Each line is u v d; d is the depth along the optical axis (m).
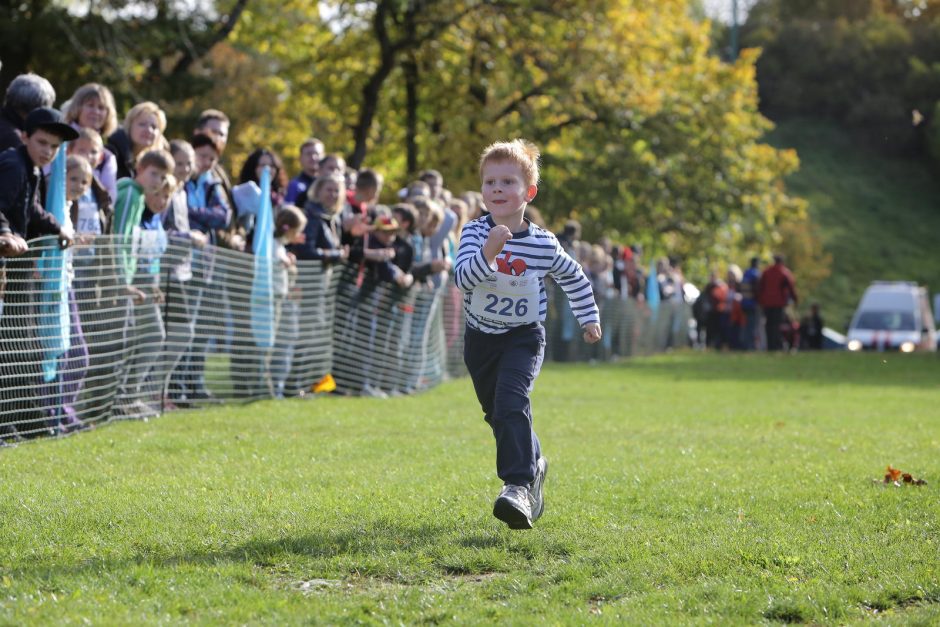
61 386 16.70
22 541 10.25
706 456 16.81
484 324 11.26
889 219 154.12
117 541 10.36
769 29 178.00
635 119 64.62
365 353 25.86
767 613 8.59
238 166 58.06
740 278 68.06
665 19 67.19
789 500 13.01
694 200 67.75
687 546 10.55
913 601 9.04
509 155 11.00
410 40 55.06
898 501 12.98
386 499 12.59
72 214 17.45
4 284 15.38
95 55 45.47
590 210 66.12
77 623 7.97
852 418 23.75
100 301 17.66
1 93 44.91
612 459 16.31
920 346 78.06
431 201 27.22
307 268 23.81
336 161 24.53
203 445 16.25
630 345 53.22
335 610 8.48
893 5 184.50
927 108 165.50
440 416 21.45
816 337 77.06
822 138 169.00
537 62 61.84
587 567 9.78
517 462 10.68
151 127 19.84
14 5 45.62
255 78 59.19
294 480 13.66
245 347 22.28
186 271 20.23
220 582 9.10
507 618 8.36
